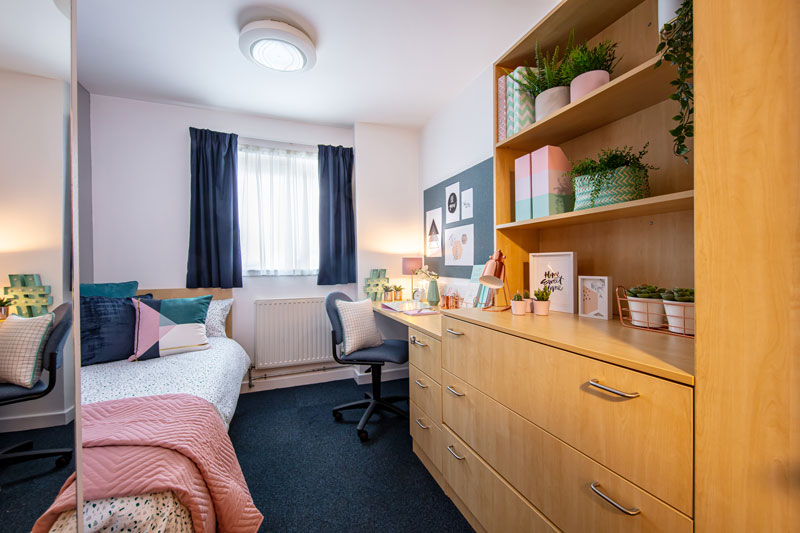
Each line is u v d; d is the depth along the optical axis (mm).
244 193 2963
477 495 1331
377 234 3271
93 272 2555
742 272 574
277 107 2850
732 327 587
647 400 728
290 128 3135
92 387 1540
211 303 2705
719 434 605
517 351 1112
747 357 568
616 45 1244
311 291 3205
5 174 765
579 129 1415
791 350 521
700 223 627
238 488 1120
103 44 1982
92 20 1776
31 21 777
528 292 1653
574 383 906
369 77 2416
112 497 821
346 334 2396
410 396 1994
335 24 1854
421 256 3398
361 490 1634
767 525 545
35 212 792
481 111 2418
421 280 3383
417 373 1892
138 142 2684
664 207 1018
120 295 2422
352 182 3316
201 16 1762
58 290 824
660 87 1063
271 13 1756
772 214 539
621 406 784
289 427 2289
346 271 3227
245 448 2018
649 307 1118
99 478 849
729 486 592
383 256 3293
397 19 1821
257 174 3000
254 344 2986
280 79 2402
